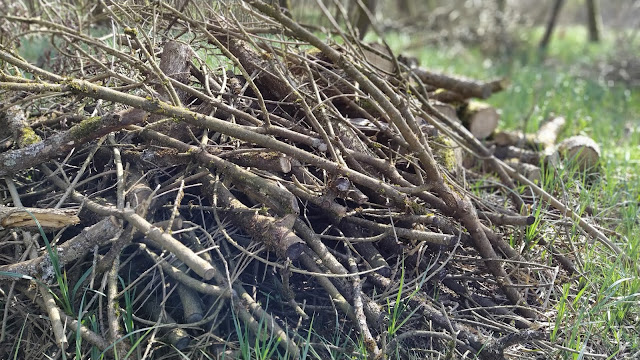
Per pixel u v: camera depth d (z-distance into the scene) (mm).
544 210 1705
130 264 1313
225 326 1262
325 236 1341
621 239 1764
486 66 5008
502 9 6039
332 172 1315
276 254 1296
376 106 1375
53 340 1213
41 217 1203
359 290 1261
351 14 3123
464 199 1414
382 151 1543
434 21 6141
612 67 4777
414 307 1314
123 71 1730
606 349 1353
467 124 2451
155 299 1275
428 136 1787
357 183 1421
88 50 2037
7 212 1187
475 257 1516
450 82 2410
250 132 1297
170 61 1490
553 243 1637
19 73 1596
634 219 1854
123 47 1916
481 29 5879
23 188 1463
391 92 1328
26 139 1453
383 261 1360
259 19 1834
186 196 1425
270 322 1204
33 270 1199
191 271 1282
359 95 1453
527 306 1431
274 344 1203
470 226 1415
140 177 1375
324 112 1429
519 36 5969
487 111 2455
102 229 1192
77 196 1321
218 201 1369
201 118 1289
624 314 1451
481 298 1438
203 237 1339
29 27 2258
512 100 3541
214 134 1498
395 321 1254
